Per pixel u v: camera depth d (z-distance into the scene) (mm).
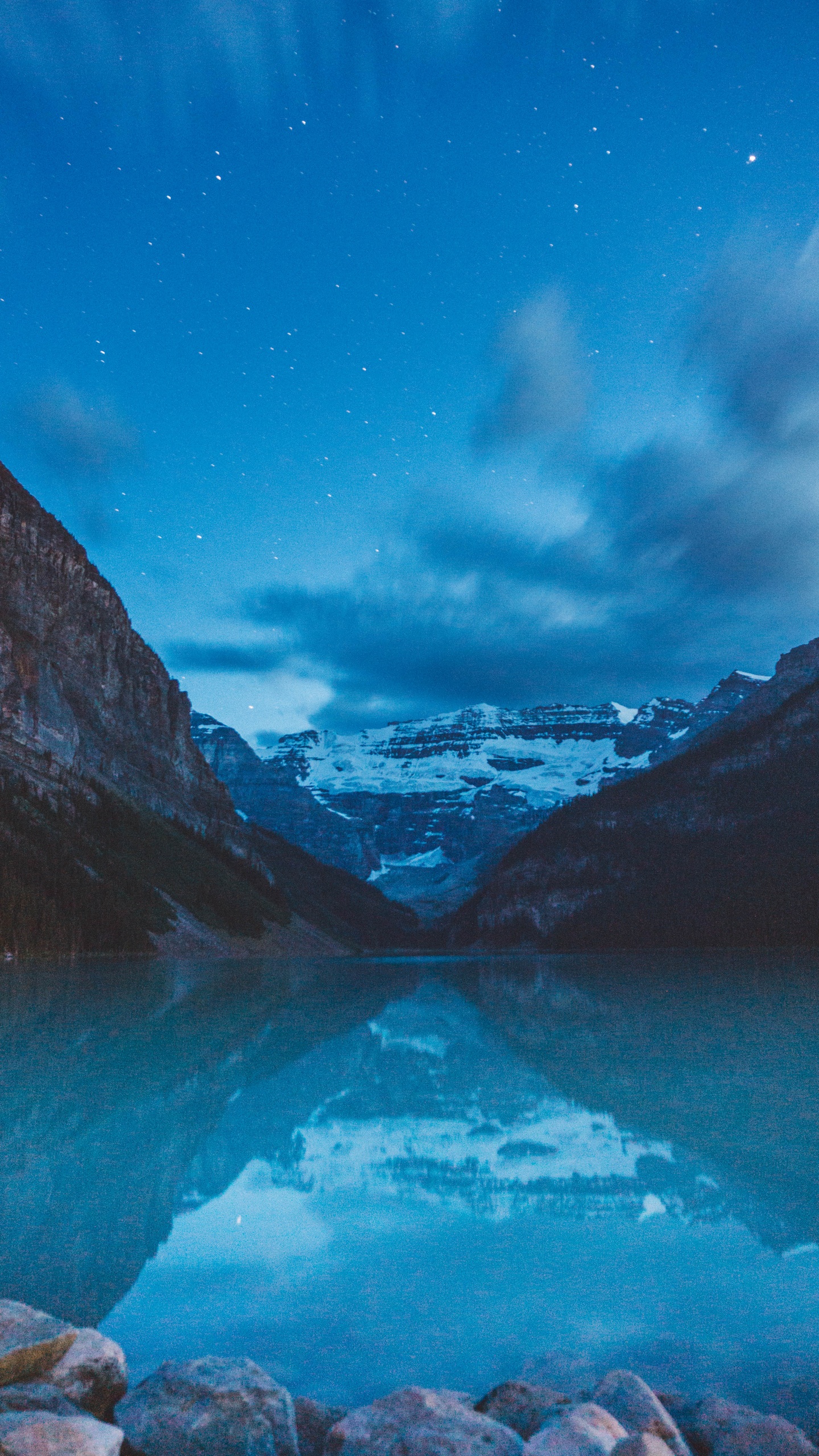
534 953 181375
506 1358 6211
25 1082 17469
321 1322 6664
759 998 44750
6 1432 4805
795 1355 6137
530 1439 4926
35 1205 9492
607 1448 4754
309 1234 8586
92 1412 5578
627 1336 6426
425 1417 5172
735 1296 7062
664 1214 9117
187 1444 5195
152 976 59594
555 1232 8523
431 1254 8016
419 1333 6520
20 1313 6055
